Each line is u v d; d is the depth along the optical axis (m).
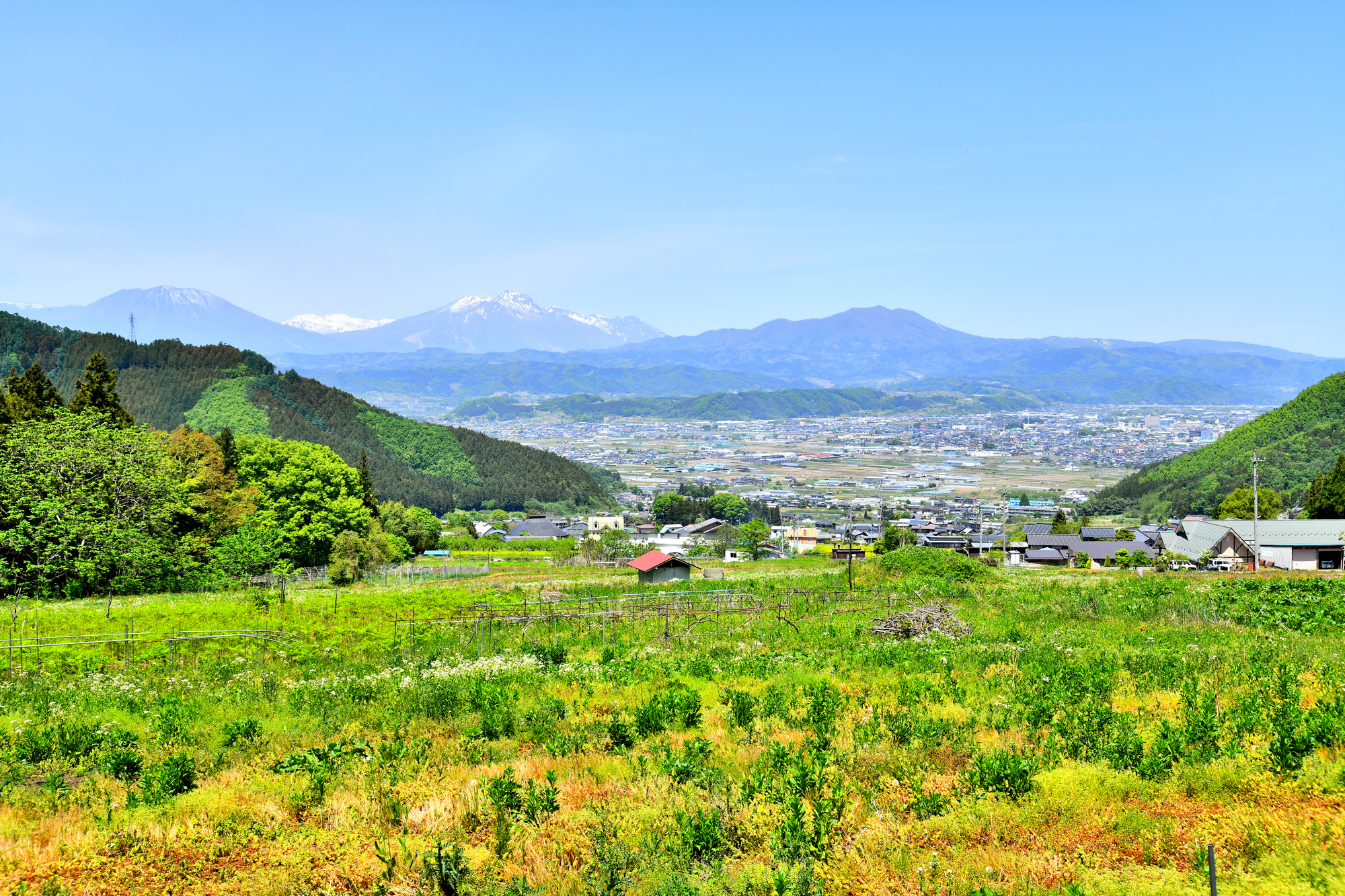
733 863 12.47
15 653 31.22
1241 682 22.58
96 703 23.94
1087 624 38.47
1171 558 72.38
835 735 19.05
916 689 23.94
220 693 25.69
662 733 20.12
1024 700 22.02
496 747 19.16
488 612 42.56
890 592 48.75
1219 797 13.48
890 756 16.88
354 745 18.95
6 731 20.27
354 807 15.12
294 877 12.32
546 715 21.59
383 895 11.80
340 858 12.94
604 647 35.47
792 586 52.56
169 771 16.39
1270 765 14.36
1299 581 45.53
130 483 54.47
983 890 10.74
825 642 36.41
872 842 12.62
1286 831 11.72
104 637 33.38
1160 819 12.74
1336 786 13.13
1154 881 10.85
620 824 13.83
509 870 12.34
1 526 49.62
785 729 20.20
